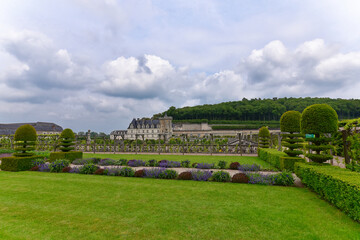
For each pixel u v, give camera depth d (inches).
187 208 212.1
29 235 158.2
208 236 155.3
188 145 896.9
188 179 351.6
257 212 200.5
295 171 330.6
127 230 165.5
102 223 178.1
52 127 3506.4
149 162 527.8
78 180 347.3
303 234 157.9
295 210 205.8
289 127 443.8
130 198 246.4
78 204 225.6
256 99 5137.8
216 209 208.8
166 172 366.6
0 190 284.2
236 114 4308.6
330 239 151.2
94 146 943.0
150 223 177.3
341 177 206.1
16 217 191.6
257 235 156.3
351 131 331.3
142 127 3302.2
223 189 287.4
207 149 879.7
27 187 300.2
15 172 440.5
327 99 3986.2
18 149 491.5
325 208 211.8
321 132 320.8
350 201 181.5
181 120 4379.9
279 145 676.7
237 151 860.6
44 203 229.5
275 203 227.0
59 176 386.3
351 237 153.6
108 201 235.5
